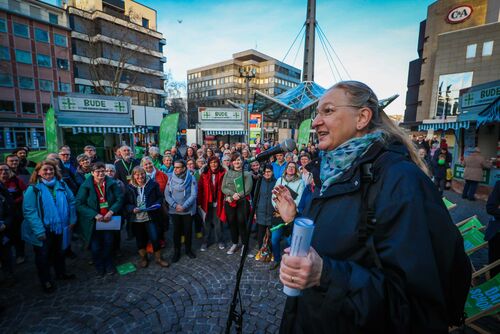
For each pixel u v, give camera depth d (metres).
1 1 25.31
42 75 28.28
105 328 2.62
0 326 2.65
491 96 7.66
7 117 26.19
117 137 13.48
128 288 3.32
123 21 32.91
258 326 2.67
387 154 0.83
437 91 29.83
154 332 2.57
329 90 0.99
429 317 0.65
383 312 0.66
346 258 0.81
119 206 3.61
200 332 2.58
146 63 36.72
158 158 6.41
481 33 26.75
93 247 3.56
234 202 4.17
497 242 2.84
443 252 0.69
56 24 28.56
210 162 4.54
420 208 0.68
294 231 0.72
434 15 32.81
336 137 0.96
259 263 4.00
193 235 5.27
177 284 3.42
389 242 0.69
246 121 13.45
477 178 7.27
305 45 20.03
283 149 1.64
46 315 2.80
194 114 66.31
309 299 0.85
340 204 0.86
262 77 67.75
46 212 3.14
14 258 4.16
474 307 2.22
